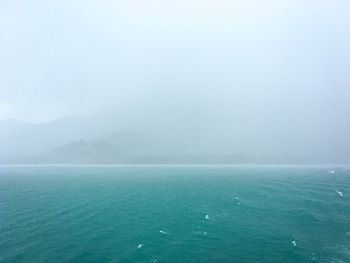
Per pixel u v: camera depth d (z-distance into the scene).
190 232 67.38
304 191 123.19
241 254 55.25
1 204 94.50
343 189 128.62
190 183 152.00
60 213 83.31
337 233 67.62
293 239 63.38
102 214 82.69
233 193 118.44
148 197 109.00
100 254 54.34
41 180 167.88
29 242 60.31
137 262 50.91
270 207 92.44
